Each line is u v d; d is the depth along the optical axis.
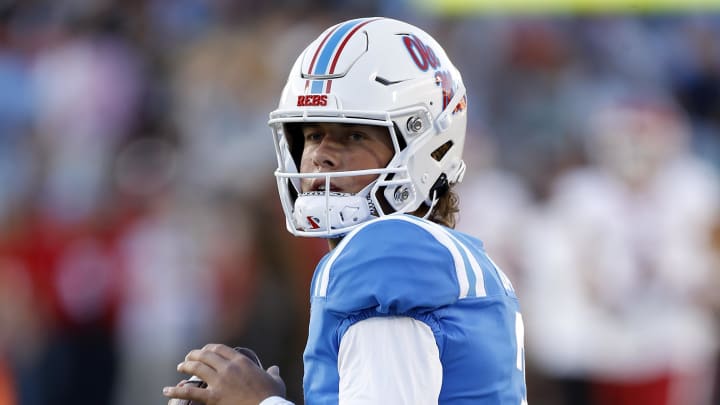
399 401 8.92
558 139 33.19
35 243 28.30
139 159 32.38
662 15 39.75
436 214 11.03
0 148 33.38
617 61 37.97
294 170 10.79
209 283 27.84
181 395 9.99
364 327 9.17
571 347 26.52
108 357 28.42
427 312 9.28
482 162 29.23
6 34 36.62
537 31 37.38
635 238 26.27
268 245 27.56
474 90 36.25
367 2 38.03
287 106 10.48
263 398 9.98
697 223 26.42
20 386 27.84
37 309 28.14
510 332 10.01
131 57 36.06
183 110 34.53
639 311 26.16
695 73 39.25
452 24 37.81
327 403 9.37
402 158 10.37
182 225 28.52
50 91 34.62
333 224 10.26
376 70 10.30
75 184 31.14
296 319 27.17
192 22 37.66
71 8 37.31
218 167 31.45
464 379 9.42
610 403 26.53
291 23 36.62
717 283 26.33
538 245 27.34
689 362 26.36
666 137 26.56
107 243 28.67
